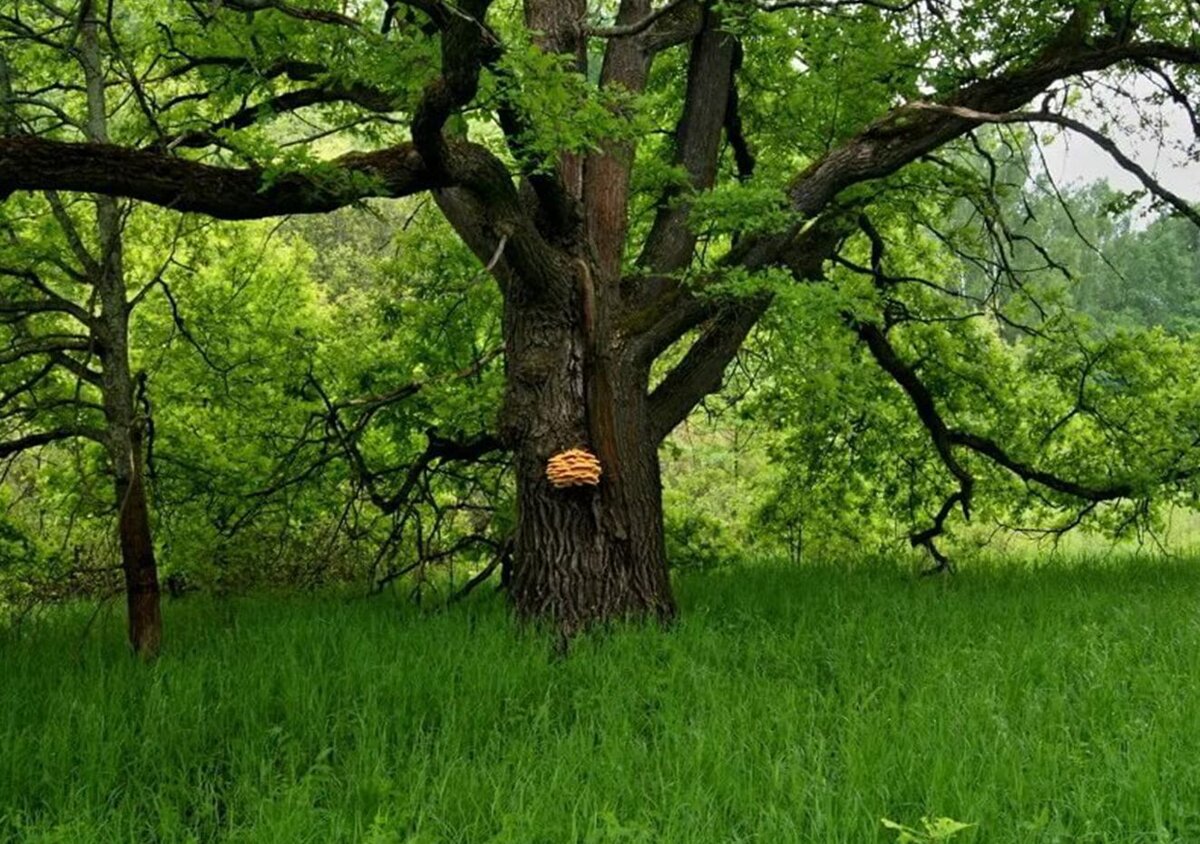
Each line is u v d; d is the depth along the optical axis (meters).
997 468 15.05
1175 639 8.62
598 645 8.55
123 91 10.52
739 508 18.02
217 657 8.21
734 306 9.82
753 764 5.78
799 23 10.35
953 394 14.80
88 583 13.23
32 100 8.57
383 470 12.17
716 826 5.09
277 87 10.69
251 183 6.97
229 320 12.16
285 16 8.70
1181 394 13.98
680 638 8.64
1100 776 5.43
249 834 5.10
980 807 5.00
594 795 5.30
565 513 9.19
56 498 11.98
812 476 15.84
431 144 7.43
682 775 5.62
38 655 8.82
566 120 7.36
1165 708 6.50
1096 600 10.40
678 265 10.37
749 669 8.09
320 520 13.44
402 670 7.44
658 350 9.73
